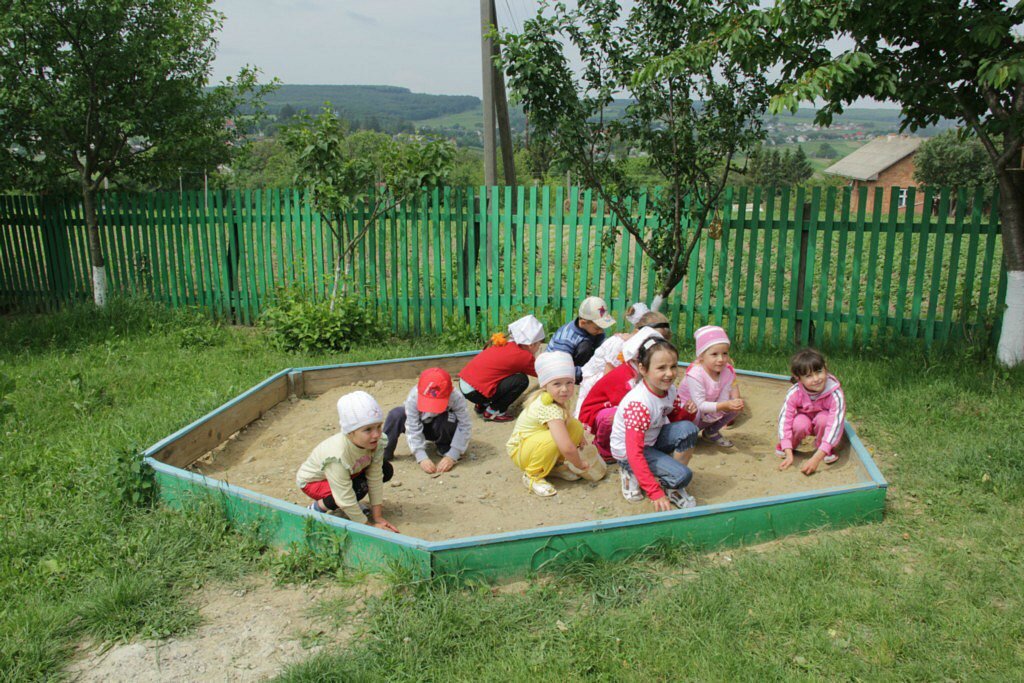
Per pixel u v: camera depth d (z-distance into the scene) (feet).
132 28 33.65
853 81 21.42
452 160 29.84
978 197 23.90
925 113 23.70
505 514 15.12
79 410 21.74
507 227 29.40
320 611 11.84
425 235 30.42
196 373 25.76
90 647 11.30
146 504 15.16
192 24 34.99
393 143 30.07
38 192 36.14
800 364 16.08
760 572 12.35
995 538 13.51
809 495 13.79
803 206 26.17
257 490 16.24
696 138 25.93
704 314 27.96
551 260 45.65
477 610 11.50
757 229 26.58
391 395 22.90
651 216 28.02
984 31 19.44
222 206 33.71
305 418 21.09
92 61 32.53
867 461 15.46
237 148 38.47
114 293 36.32
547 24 24.70
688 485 16.17
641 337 15.85
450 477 17.10
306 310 29.25
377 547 12.44
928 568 12.56
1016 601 11.51
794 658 10.37
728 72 24.35
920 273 25.05
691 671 10.17
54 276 37.70
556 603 11.78
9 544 13.85
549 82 25.03
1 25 30.96
